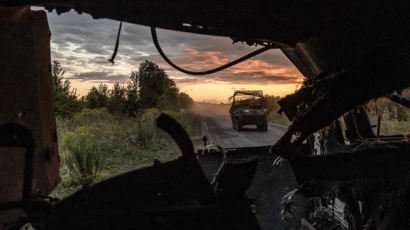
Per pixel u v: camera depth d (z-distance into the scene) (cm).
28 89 155
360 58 182
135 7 150
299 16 158
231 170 124
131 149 971
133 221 118
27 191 121
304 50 224
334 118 205
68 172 629
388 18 160
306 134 212
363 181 201
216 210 121
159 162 124
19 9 153
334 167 210
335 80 193
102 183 121
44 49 174
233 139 1366
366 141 264
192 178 123
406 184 181
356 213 212
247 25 167
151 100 2205
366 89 188
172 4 147
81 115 1542
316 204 300
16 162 145
